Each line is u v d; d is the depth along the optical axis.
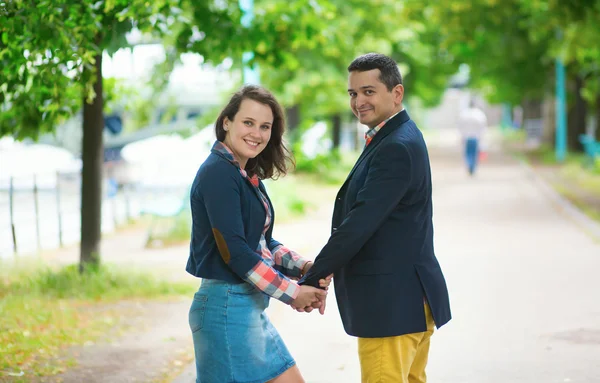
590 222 15.23
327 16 11.89
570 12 16.38
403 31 24.27
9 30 6.90
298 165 26.86
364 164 4.27
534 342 7.16
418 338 4.34
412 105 52.84
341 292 4.40
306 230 15.48
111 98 11.73
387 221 4.21
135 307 9.02
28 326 7.88
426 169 4.25
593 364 6.43
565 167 29.38
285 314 8.57
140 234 16.77
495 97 54.72
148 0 8.32
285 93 22.47
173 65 11.86
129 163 26.89
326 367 6.58
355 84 4.30
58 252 14.34
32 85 8.56
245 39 10.50
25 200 24.47
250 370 4.03
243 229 3.95
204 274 4.00
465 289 9.61
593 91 35.62
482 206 18.92
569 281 9.90
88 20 7.54
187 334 7.66
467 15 21.14
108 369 6.46
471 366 6.50
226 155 4.00
